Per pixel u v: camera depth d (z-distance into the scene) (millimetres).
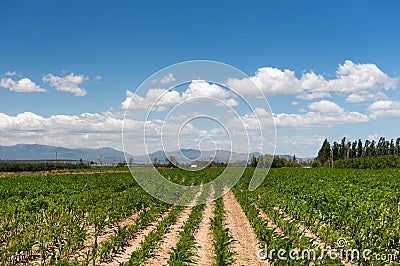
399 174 49781
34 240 13062
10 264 12125
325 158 106500
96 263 12383
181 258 11570
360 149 124000
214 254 13383
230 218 21062
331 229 15547
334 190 26141
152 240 13703
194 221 17844
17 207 19594
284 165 91438
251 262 12641
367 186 32438
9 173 65688
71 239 13547
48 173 65625
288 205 22062
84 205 21141
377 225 14984
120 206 20672
